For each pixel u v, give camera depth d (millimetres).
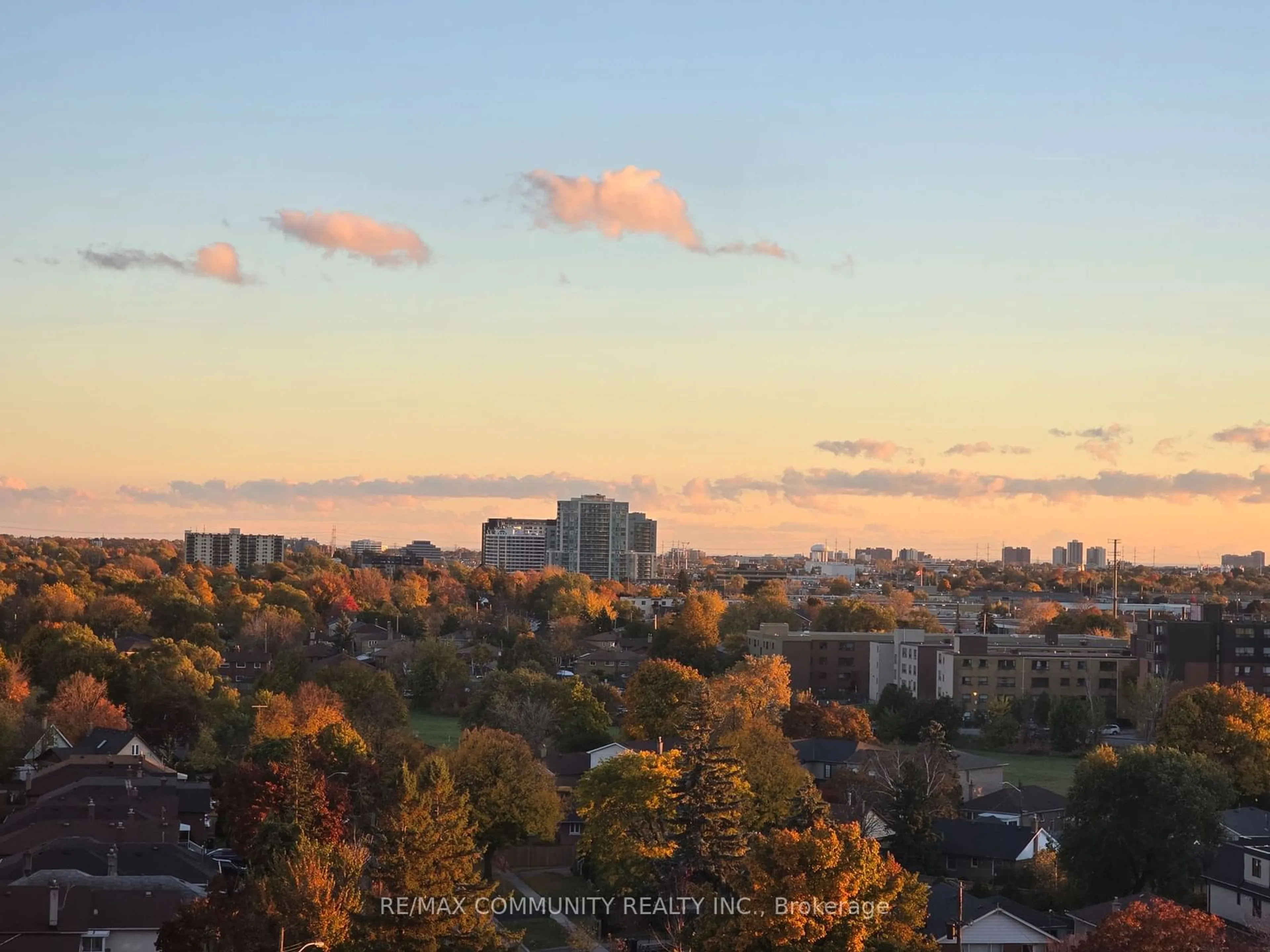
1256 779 157250
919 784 127812
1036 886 119000
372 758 140375
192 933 84312
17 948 86750
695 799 105000
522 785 126000
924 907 85875
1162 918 82375
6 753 157375
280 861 90812
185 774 160375
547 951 103188
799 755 160375
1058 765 185750
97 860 103812
